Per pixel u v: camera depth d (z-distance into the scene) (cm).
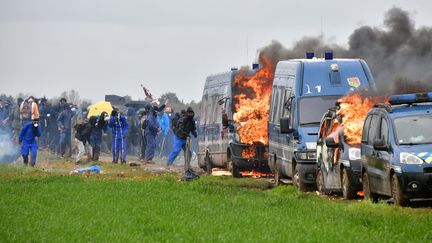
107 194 3706
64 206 3269
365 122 3753
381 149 3444
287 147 4588
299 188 4350
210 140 6125
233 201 3431
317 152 4212
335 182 3994
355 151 3844
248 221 2789
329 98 4528
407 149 3334
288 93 4688
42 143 9462
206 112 6319
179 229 2623
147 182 4325
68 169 6141
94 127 7262
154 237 2470
